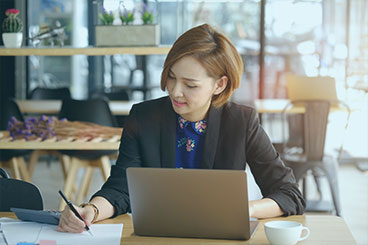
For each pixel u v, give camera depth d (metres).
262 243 2.02
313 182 6.95
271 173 2.44
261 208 2.27
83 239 2.05
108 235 2.10
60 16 8.12
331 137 8.56
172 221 2.07
